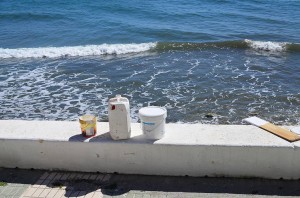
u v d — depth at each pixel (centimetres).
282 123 888
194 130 450
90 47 1761
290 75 1282
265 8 2939
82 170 452
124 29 2247
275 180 418
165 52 1684
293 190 399
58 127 470
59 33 2184
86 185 423
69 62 1519
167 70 1362
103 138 437
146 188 414
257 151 407
